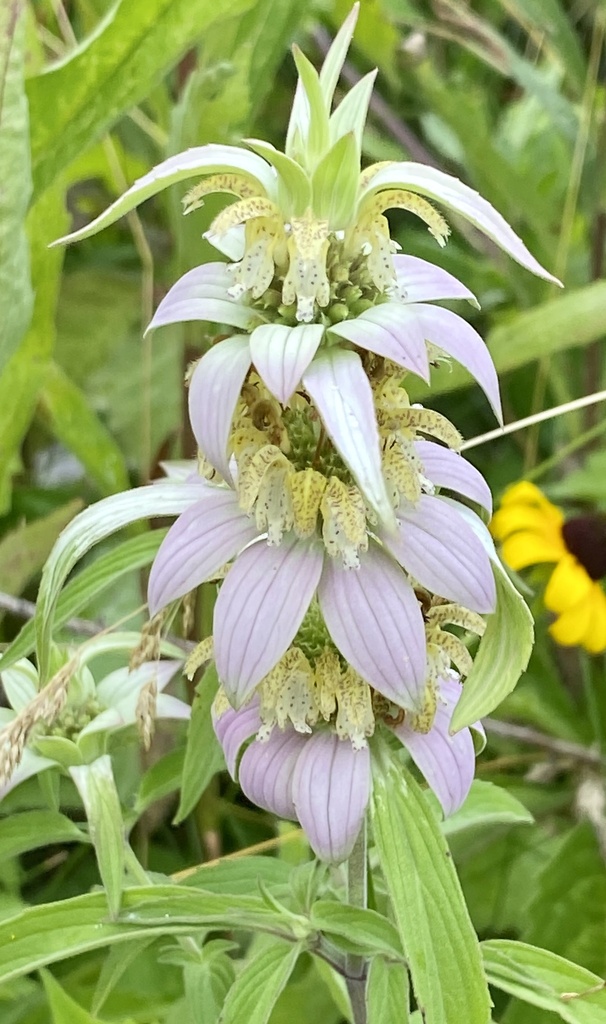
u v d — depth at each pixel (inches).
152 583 7.7
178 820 10.0
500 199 18.1
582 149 16.7
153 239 19.5
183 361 13.9
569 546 14.4
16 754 8.3
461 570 7.5
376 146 18.2
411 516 7.7
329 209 7.4
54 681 8.4
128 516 8.1
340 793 7.9
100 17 16.1
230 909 8.9
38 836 10.0
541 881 13.6
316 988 12.5
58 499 18.2
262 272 7.3
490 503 8.2
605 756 15.1
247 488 7.5
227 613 7.4
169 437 16.6
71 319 19.0
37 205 12.6
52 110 10.9
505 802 10.6
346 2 16.5
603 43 20.5
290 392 6.7
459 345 7.3
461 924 7.8
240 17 12.5
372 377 7.6
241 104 12.0
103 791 9.5
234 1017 8.5
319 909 8.7
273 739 8.4
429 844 8.0
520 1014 12.0
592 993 8.7
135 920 8.7
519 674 7.8
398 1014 8.5
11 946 8.6
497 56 18.9
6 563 13.6
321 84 7.7
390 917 10.2
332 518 7.5
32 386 13.3
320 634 8.3
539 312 13.1
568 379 18.0
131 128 18.2
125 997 12.3
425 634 7.8
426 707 8.2
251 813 14.6
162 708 10.5
